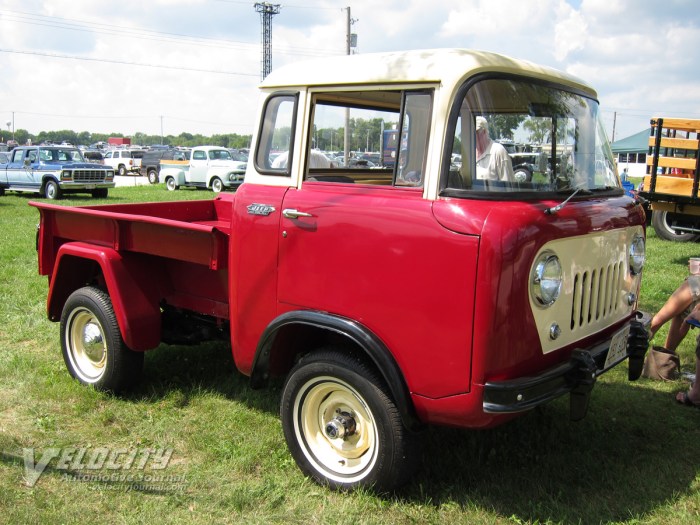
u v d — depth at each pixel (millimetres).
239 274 3787
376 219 3145
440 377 2992
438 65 3105
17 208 18531
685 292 4910
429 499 3328
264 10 47500
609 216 3512
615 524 3152
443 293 2938
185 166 27234
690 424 4293
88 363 4844
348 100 3760
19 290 7637
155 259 4652
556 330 3129
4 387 4777
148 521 3180
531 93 3428
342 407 3490
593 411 4461
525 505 3328
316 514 3254
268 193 3652
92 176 22266
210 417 4340
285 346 3674
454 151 3049
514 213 2912
